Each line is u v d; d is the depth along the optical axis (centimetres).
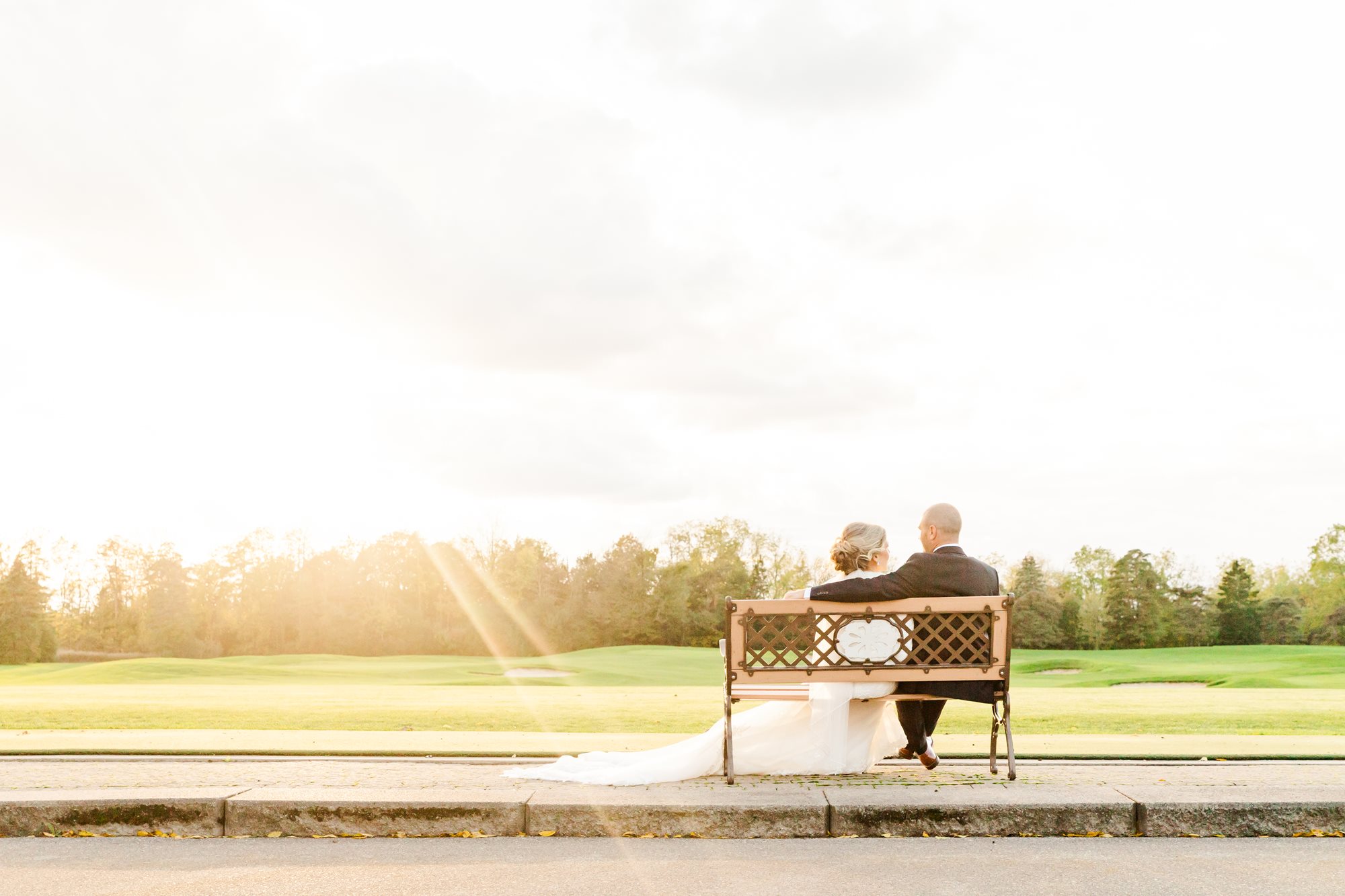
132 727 1106
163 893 392
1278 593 9781
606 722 1169
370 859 447
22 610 9881
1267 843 472
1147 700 1766
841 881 407
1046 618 9150
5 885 404
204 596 11269
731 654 582
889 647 576
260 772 607
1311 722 1180
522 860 444
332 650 10594
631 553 9938
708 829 491
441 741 843
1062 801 493
